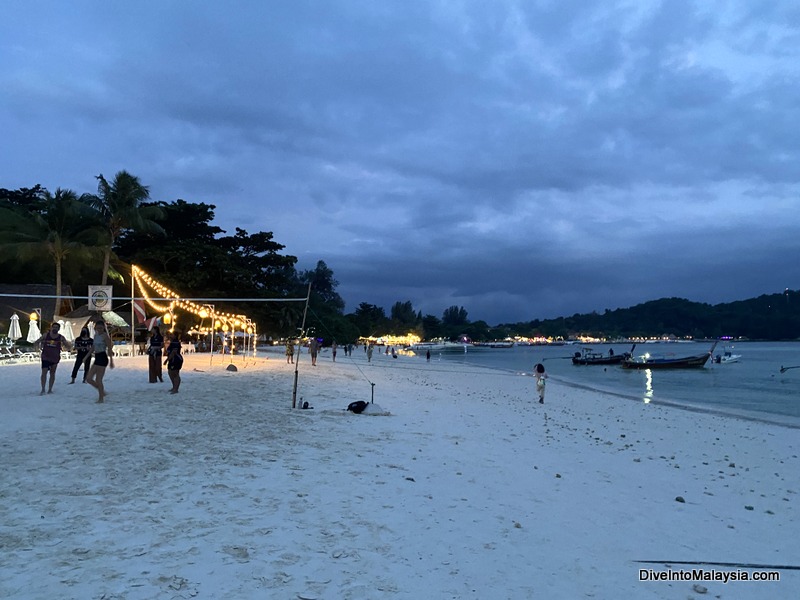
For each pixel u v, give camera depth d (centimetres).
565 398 2627
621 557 595
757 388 3728
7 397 1312
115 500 645
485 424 1488
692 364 6125
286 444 1004
